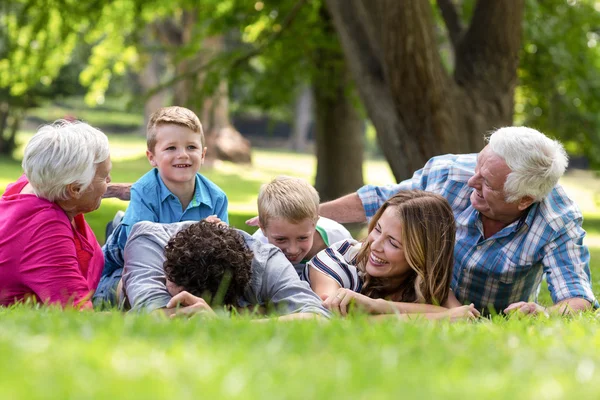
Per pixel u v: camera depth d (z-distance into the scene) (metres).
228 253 5.95
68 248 6.51
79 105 93.38
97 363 3.53
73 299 6.39
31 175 6.52
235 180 43.47
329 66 26.03
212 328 4.74
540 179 6.95
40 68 28.36
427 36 14.75
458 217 7.66
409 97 15.00
